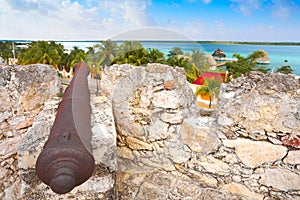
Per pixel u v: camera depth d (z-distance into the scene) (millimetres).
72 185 1017
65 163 1037
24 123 2424
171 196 2160
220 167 2229
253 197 2178
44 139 1720
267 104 2033
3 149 2223
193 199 2131
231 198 2180
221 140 2199
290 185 2057
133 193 2164
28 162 1637
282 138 2023
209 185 2266
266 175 2121
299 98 1955
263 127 2066
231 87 2238
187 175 2289
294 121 1964
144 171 1742
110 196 1723
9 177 2285
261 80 2117
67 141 1099
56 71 2750
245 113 2104
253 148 2119
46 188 1675
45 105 2301
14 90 2314
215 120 1860
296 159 2006
